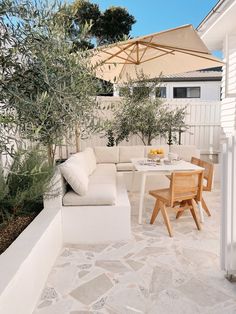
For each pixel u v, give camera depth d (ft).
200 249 8.60
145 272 7.29
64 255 8.36
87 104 7.08
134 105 18.60
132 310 5.81
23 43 5.53
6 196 7.98
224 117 18.48
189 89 30.25
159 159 13.30
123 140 20.02
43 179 8.36
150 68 16.12
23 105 5.55
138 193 15.88
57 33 5.73
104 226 9.23
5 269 5.21
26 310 5.51
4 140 5.65
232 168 6.46
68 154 18.65
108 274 7.22
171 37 10.57
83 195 9.24
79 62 6.59
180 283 6.75
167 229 9.96
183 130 19.70
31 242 6.41
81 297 6.27
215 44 18.63
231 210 6.61
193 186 9.98
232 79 16.67
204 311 5.74
